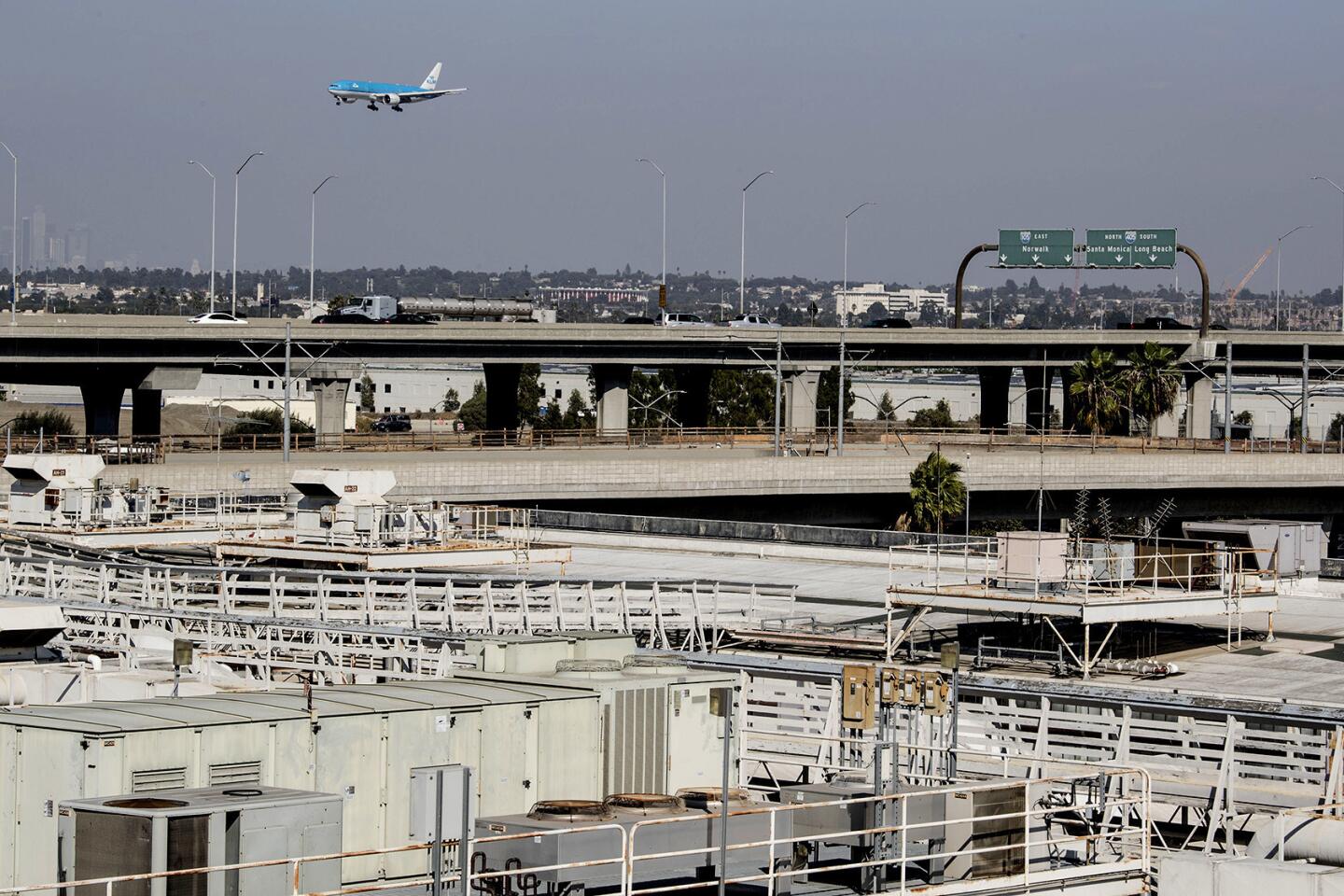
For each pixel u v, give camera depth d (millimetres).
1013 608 118125
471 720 62344
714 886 56344
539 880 53062
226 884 48906
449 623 117438
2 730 55969
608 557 167875
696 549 173375
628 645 75375
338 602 119562
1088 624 115875
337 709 59594
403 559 139750
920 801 60500
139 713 57406
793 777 83312
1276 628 134250
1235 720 84000
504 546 146250
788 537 172625
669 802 58656
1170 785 84312
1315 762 83750
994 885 58781
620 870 54375
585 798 65312
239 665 106938
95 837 48156
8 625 98625
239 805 49312
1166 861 58469
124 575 134875
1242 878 57000
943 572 152750
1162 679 115938
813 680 89875
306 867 50625
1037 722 90375
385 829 60219
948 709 75812
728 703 52812
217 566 144375
